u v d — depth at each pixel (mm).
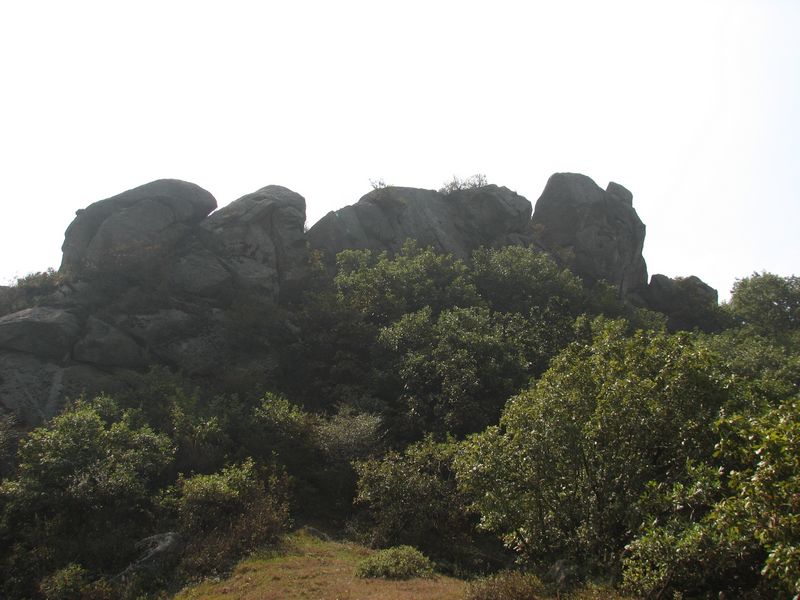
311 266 33156
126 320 25578
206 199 32188
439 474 19609
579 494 13508
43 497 15703
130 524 16469
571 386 14219
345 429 21750
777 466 7758
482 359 25203
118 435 17781
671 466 13250
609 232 47219
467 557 17734
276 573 14383
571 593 11711
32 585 14406
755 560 10180
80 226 29438
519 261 35969
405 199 42500
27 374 22375
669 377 12828
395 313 29812
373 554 16516
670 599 10750
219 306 28672
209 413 21438
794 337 41719
